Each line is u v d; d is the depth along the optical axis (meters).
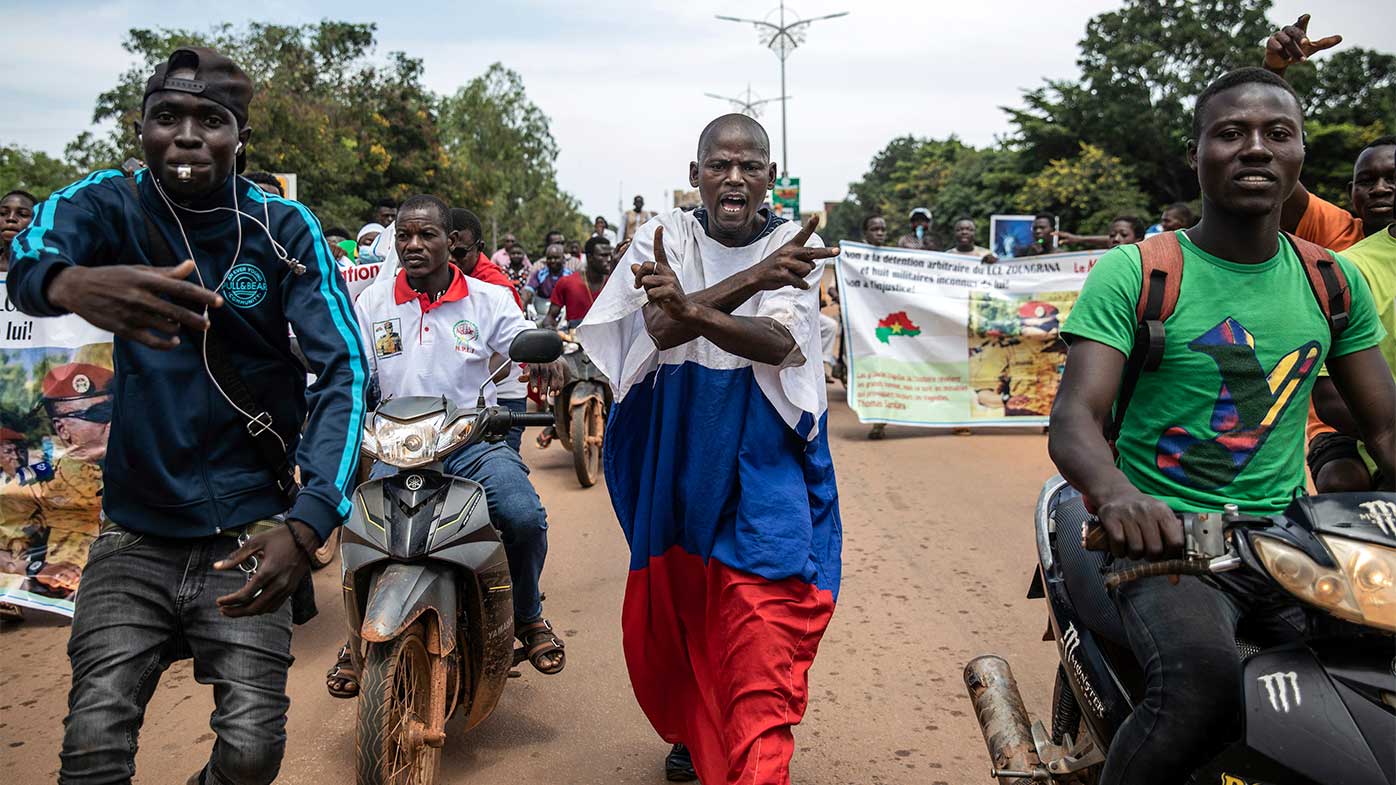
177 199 2.48
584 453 7.81
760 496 3.11
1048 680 4.23
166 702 4.16
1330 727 1.77
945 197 41.91
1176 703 2.01
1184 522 1.90
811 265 3.00
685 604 3.32
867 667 4.39
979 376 9.95
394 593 3.06
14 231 6.61
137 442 2.47
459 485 3.38
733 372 3.22
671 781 3.52
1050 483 2.90
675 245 3.33
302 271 2.54
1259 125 2.18
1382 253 3.53
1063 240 10.33
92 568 2.52
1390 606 1.73
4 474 5.09
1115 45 37.75
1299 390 2.26
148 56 25.92
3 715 4.08
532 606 4.02
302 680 4.38
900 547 6.09
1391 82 33.66
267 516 2.61
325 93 29.83
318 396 2.49
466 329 4.05
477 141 61.78
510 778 3.54
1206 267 2.26
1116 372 2.23
